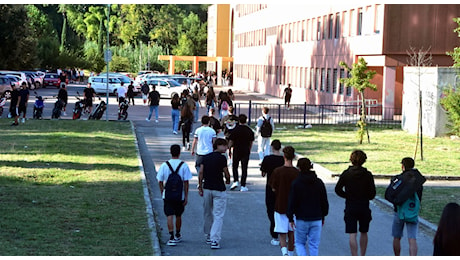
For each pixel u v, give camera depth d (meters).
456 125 30.34
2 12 74.69
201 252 11.68
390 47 40.56
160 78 67.44
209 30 126.50
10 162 19.88
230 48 119.06
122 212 13.70
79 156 21.92
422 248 12.34
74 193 15.52
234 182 18.09
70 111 43.12
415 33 40.62
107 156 22.28
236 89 91.31
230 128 19.25
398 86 44.69
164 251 11.69
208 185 12.12
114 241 11.38
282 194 11.24
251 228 13.76
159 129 33.59
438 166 22.27
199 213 15.09
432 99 32.03
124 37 134.38
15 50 76.12
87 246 10.94
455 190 18.39
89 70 114.81
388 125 37.97
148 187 17.91
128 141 27.14
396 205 10.98
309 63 59.03
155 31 133.62
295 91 64.38
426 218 14.55
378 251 12.04
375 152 25.89
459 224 6.92
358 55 45.03
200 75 96.62
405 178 10.89
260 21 83.62
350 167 10.98
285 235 11.38
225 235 13.11
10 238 11.16
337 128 36.16
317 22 56.38
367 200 10.89
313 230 10.46
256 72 85.88
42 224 12.29
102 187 16.53
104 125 33.28
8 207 13.57
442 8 40.56
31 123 32.72
